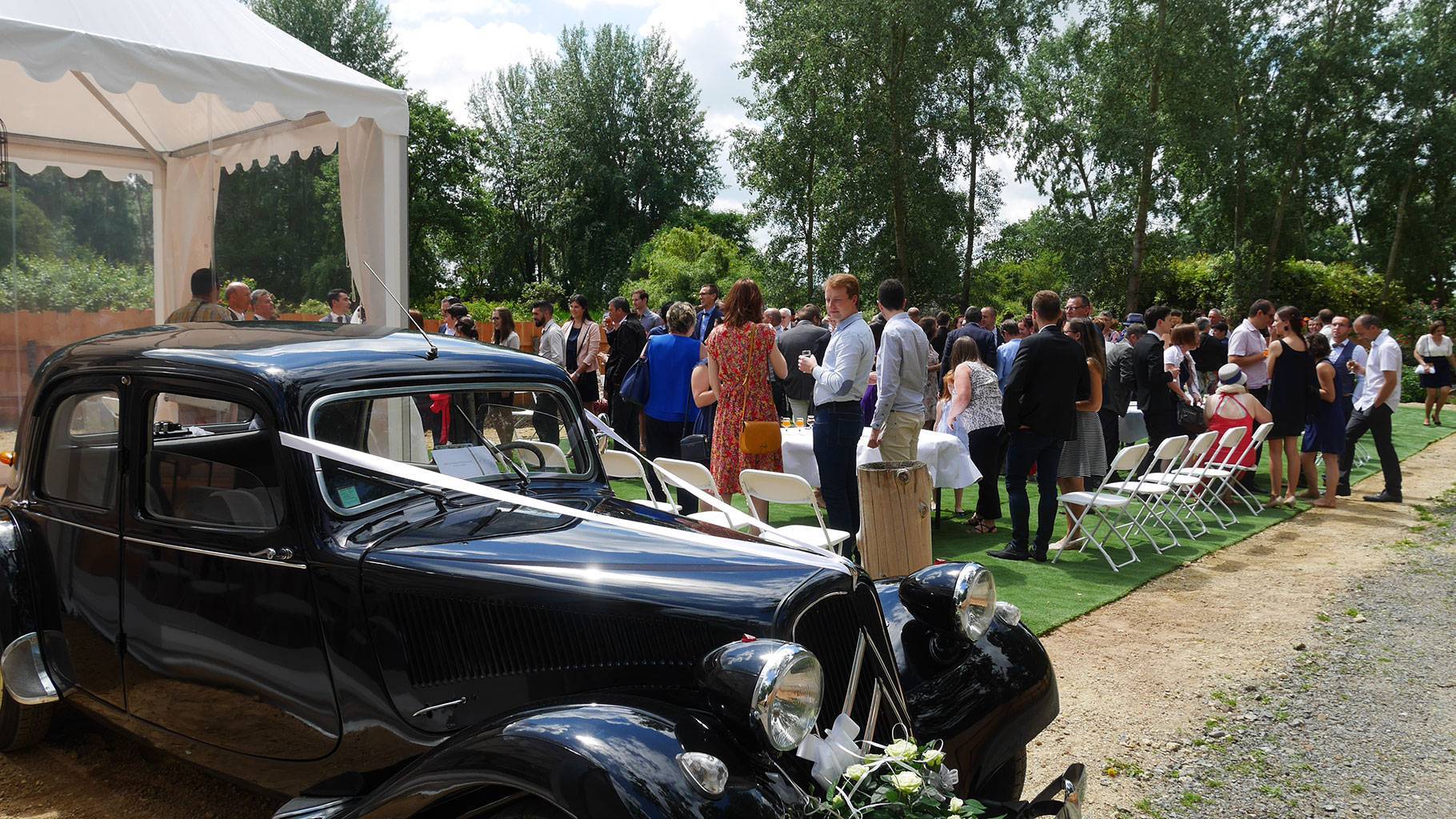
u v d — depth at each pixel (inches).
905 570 210.5
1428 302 1455.5
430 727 99.3
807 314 393.4
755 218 1223.5
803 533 207.3
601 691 88.0
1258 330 400.2
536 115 2025.1
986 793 116.8
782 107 1150.3
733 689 81.5
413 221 1582.2
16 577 131.3
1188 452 360.2
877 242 1173.1
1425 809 137.4
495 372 128.1
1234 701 176.1
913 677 112.0
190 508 113.5
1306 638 211.5
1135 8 1066.1
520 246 2123.5
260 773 112.3
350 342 122.6
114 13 207.9
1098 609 230.2
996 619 121.3
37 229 303.3
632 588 94.8
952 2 1072.2
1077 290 1226.0
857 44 1074.7
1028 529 295.9
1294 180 1277.1
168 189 325.7
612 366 399.9
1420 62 1327.5
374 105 248.5
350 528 105.2
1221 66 1065.5
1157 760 152.0
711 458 267.9
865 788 86.4
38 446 133.6
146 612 118.6
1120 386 390.3
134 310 327.3
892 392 242.1
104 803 131.9
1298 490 406.0
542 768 76.9
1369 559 285.4
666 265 1640.0
